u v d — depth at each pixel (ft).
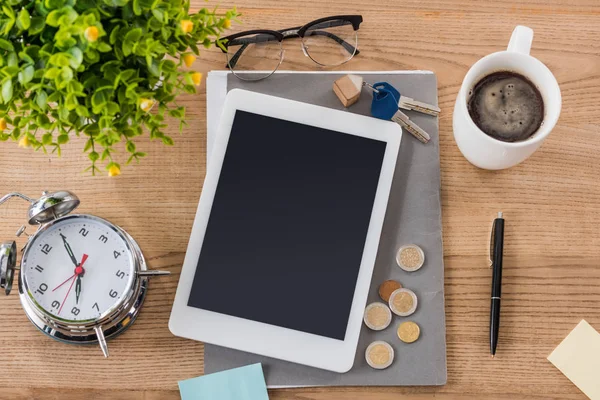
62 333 2.86
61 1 2.14
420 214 3.04
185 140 3.08
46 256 2.82
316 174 3.01
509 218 3.06
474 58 3.16
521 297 3.02
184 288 2.94
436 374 2.94
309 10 3.17
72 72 2.11
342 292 2.95
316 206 3.00
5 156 3.03
